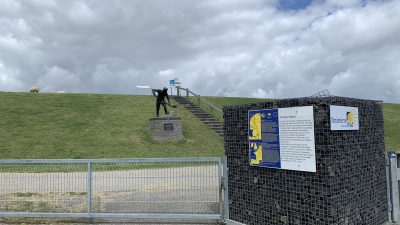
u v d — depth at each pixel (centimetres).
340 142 608
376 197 694
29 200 888
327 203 586
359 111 665
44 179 1021
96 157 2022
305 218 615
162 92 2503
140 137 2438
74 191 916
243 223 720
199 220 784
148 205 817
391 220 732
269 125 669
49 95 3366
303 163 615
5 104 2912
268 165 671
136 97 3531
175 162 805
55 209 838
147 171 835
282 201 652
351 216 623
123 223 777
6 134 2316
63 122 2659
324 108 593
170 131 2433
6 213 795
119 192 848
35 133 2389
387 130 3017
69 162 793
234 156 744
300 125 620
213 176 792
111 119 2788
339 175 601
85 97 3400
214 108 3338
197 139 2489
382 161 723
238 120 735
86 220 802
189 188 805
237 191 736
